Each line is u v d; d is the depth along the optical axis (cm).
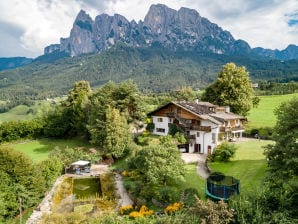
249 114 7944
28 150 6469
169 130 5919
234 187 2688
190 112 5678
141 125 6612
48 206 3197
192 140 5531
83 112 6781
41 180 3434
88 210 2998
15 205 3025
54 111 7550
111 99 6200
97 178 4362
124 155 5312
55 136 7394
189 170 4097
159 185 3316
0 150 3194
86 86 8131
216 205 1800
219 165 4212
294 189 1938
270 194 1906
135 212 2634
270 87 14262
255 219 1697
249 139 6212
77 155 5172
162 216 2016
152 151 3362
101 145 5441
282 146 2484
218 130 5488
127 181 3800
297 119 2472
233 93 6856
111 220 2233
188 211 1973
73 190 3812
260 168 3791
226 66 7100
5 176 3077
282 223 1652
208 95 7456
